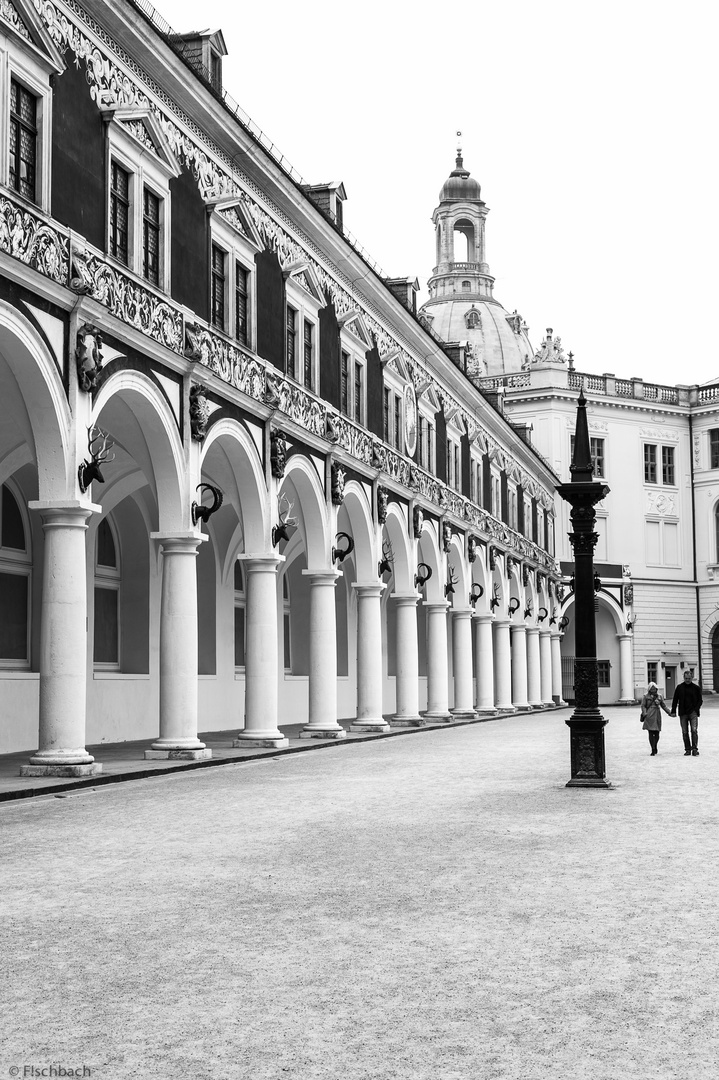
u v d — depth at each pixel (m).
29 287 16.25
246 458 24.11
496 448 52.06
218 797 15.69
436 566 39.56
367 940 7.58
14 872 9.97
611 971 6.82
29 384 16.72
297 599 41.06
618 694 68.50
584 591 17.52
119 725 28.22
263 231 26.22
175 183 21.83
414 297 39.62
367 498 32.38
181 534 20.95
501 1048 5.52
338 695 44.25
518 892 9.09
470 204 109.75
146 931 7.84
